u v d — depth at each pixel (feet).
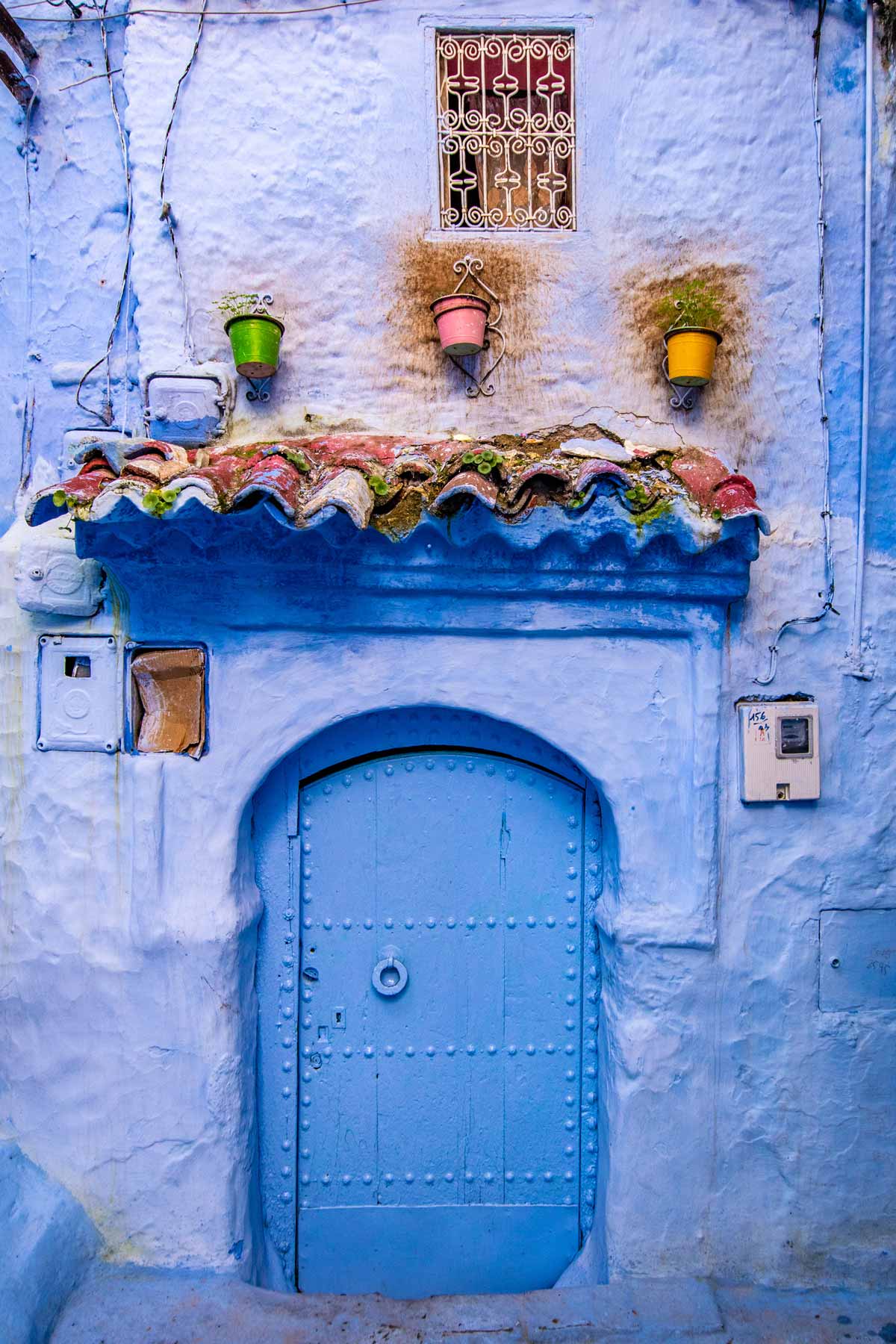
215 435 9.03
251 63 9.05
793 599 9.25
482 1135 9.87
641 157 9.18
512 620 8.92
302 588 8.77
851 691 9.32
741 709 9.15
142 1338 8.27
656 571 8.68
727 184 9.21
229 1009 9.05
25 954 9.12
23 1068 9.17
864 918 9.36
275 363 8.77
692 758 9.09
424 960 9.78
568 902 9.82
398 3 9.04
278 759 9.07
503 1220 9.91
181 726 9.03
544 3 9.08
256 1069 9.66
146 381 8.95
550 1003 9.84
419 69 9.06
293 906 9.66
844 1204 9.35
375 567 8.58
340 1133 9.84
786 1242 9.30
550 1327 8.59
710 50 9.16
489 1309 8.77
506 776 9.74
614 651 9.11
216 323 9.12
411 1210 9.88
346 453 8.20
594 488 7.86
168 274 9.09
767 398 9.27
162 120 9.04
